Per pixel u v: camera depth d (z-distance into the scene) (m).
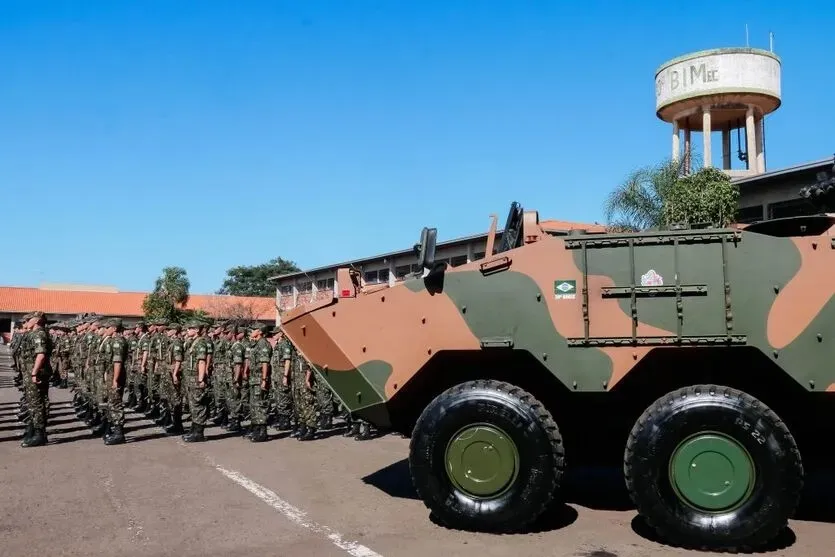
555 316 5.25
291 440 10.29
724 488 4.74
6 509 6.03
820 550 4.78
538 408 5.13
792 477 4.64
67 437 10.47
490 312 5.39
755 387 5.55
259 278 71.06
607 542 5.02
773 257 4.98
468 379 5.93
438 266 5.54
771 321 4.93
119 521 5.63
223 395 11.86
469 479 5.20
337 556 4.71
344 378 5.72
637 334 5.10
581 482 7.25
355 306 5.71
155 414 12.76
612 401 5.83
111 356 9.85
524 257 5.36
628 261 5.18
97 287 62.97
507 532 5.21
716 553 4.75
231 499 6.39
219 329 12.57
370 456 8.79
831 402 5.30
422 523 5.53
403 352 5.58
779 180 15.80
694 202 12.46
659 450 4.81
